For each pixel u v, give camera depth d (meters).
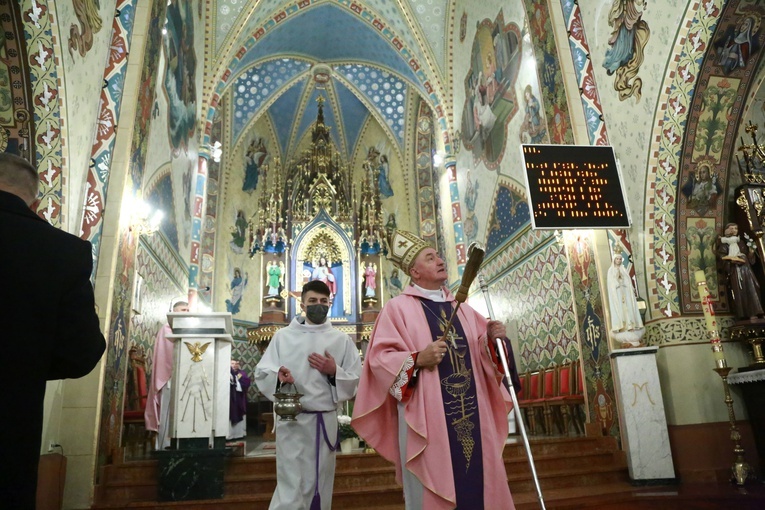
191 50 12.38
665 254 7.51
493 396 3.02
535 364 10.56
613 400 7.33
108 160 6.82
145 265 8.82
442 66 15.31
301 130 20.56
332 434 3.78
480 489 2.70
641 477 6.57
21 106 5.51
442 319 3.08
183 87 11.54
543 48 9.51
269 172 19.86
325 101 20.22
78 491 5.69
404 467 2.82
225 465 6.35
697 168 7.54
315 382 3.77
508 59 11.47
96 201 6.59
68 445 5.79
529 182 7.02
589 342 7.98
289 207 18.83
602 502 5.61
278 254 17.88
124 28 7.45
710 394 7.08
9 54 5.32
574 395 8.50
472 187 13.84
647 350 6.93
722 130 7.48
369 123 20.78
